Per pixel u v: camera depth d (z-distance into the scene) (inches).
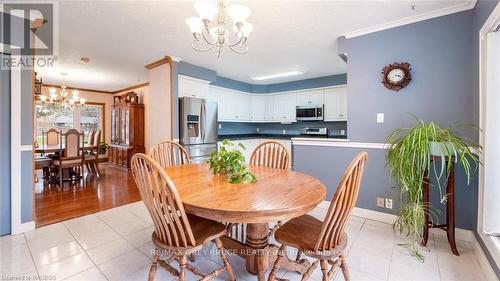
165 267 59.2
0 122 91.0
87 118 284.2
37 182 182.1
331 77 206.1
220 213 48.0
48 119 259.6
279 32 113.2
